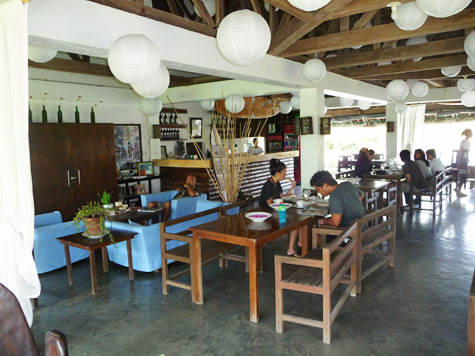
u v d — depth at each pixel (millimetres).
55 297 3580
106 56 3682
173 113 9234
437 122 12273
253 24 2961
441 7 2646
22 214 2490
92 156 6531
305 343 2709
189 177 5578
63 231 4277
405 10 3422
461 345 2627
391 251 4113
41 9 2912
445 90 9422
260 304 3346
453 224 5914
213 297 3514
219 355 2596
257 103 9547
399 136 11938
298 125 6652
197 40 4297
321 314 3125
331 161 15688
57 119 6773
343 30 5277
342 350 2607
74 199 6301
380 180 6496
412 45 5816
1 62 2494
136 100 7992
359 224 3369
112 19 3420
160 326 3002
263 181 8844
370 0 3670
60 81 6641
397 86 5902
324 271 2635
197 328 2957
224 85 7613
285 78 5773
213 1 4641
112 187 6852
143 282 3904
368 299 3363
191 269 3379
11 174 2574
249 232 3076
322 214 3674
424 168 6742
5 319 1692
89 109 7281
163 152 9047
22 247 2615
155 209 4773
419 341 2689
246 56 3070
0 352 1667
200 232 3219
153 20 3789
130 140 8078
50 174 5996
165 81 3732
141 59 2809
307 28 4637
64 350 1513
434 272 3961
